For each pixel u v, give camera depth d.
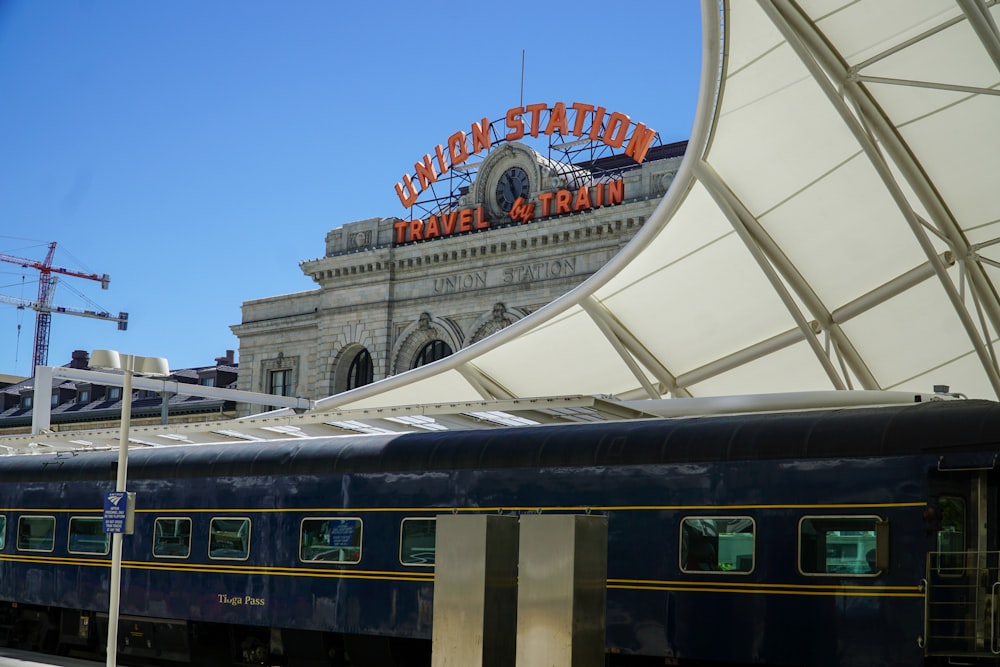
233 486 23.69
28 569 27.53
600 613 15.21
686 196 28.48
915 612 15.84
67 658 25.77
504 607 15.69
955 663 15.71
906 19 24.14
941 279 28.19
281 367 68.50
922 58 25.17
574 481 19.14
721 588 17.50
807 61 24.67
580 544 14.97
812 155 27.34
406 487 21.03
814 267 30.41
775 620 16.95
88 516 26.58
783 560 17.02
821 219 28.98
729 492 17.66
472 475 20.25
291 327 67.88
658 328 33.25
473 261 58.47
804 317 31.09
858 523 16.52
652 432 18.75
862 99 26.59
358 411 22.00
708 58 25.05
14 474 28.50
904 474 16.23
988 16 22.92
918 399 18.02
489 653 15.34
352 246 64.25
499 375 36.59
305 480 22.48
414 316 60.97
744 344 33.16
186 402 80.06
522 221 56.31
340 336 64.12
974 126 26.23
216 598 23.50
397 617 20.69
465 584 15.61
